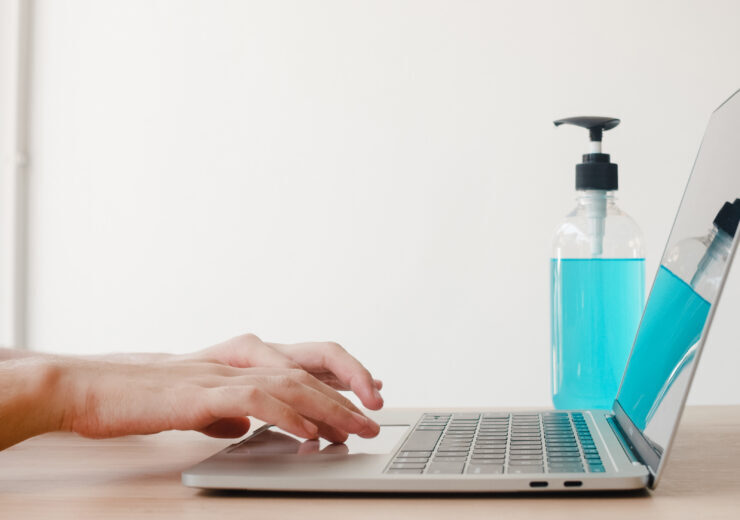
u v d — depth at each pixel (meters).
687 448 0.61
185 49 2.24
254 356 0.73
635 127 2.05
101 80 2.28
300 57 2.19
